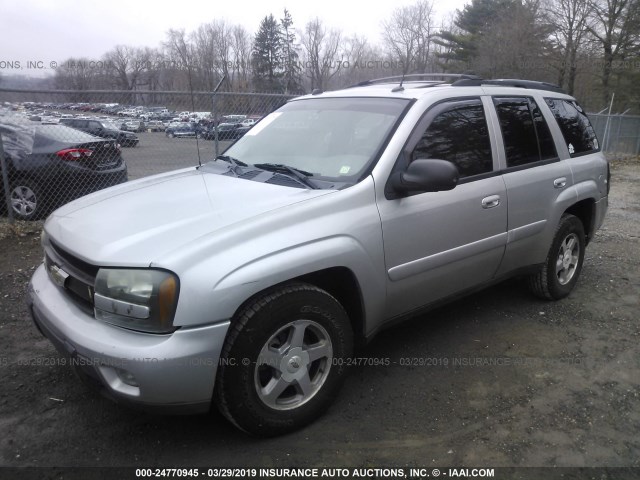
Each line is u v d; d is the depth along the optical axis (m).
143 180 3.64
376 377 3.40
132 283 2.35
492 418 2.99
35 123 7.30
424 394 3.21
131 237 2.54
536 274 4.50
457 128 3.56
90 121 7.81
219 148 8.25
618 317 4.42
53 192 7.02
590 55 28.92
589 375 3.49
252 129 4.16
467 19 49.19
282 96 8.52
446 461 2.63
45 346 3.75
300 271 2.63
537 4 29.78
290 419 2.75
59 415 2.96
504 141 3.88
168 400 2.39
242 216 2.66
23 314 4.26
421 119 3.35
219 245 2.45
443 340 3.94
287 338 2.72
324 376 2.88
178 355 2.32
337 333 2.87
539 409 3.09
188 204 2.91
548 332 4.10
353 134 3.38
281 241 2.60
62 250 2.79
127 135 7.99
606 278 5.43
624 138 21.84
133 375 2.32
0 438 2.75
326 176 3.17
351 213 2.91
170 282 2.33
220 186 3.22
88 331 2.46
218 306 2.38
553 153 4.36
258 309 2.52
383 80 4.44
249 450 2.69
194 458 2.62
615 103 31.08
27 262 5.51
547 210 4.18
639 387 3.36
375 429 2.87
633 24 28.91
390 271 3.10
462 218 3.45
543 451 2.73
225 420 2.93
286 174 3.26
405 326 4.18
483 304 4.63
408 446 2.74
